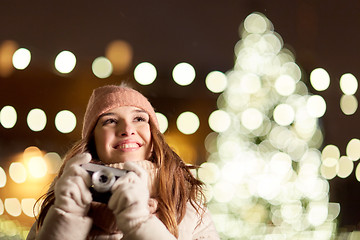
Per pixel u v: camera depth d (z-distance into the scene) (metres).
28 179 6.14
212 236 2.58
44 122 6.13
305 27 6.80
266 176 6.29
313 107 6.21
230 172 6.43
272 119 6.45
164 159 2.49
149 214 2.07
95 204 2.20
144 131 2.46
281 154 6.36
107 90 2.54
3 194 6.11
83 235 2.05
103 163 2.41
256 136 6.52
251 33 6.41
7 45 7.10
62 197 2.02
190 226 2.49
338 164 6.46
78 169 2.04
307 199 6.18
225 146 6.70
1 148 7.30
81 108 7.23
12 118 6.24
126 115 2.46
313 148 6.45
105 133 2.43
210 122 6.71
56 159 6.67
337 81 7.70
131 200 1.97
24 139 7.34
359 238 5.51
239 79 6.47
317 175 6.30
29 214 5.70
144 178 2.07
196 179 2.64
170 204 2.37
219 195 6.24
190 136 8.05
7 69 7.06
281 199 6.18
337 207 6.34
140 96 2.54
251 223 5.70
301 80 6.48
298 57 6.71
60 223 2.02
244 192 6.24
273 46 6.41
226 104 6.71
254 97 6.45
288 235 5.41
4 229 5.42
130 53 7.18
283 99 6.33
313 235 5.48
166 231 2.05
